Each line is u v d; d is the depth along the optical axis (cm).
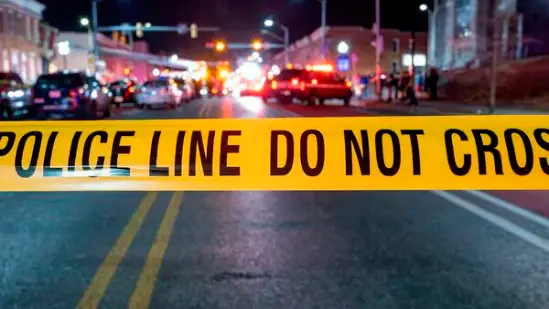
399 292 538
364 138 546
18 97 2544
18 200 954
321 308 503
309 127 552
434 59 5441
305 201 946
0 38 4931
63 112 2466
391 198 967
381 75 4675
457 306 507
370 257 639
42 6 5956
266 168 541
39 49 6062
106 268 604
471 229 757
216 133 550
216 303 513
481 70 4209
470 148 540
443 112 2823
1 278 575
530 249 665
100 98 2739
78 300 521
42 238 719
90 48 7944
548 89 3325
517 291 540
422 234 734
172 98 3653
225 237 721
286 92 3953
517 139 543
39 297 528
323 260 629
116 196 986
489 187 536
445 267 605
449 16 5091
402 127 552
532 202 926
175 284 559
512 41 4478
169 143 546
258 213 859
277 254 651
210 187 541
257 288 548
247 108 3600
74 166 541
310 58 8662
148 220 814
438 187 534
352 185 538
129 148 546
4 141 550
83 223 796
